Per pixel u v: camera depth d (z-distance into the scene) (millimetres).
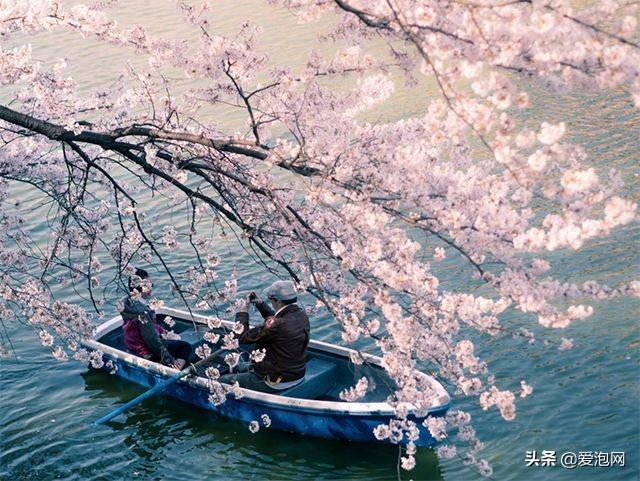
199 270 12344
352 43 6074
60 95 7156
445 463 8336
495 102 4688
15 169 7852
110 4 7027
